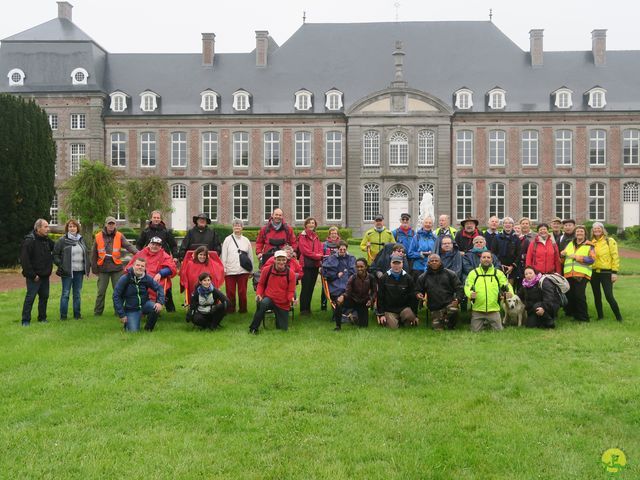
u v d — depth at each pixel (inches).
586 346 413.1
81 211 1258.0
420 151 1781.5
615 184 1771.7
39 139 1031.6
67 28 1870.1
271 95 1839.3
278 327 485.7
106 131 1815.9
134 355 389.7
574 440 257.6
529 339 441.1
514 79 1828.2
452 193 1781.5
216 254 526.6
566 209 1782.7
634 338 436.8
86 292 689.6
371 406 297.6
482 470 232.2
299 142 1814.7
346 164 1798.7
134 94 1852.9
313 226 556.7
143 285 477.4
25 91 1784.0
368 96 1765.5
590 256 502.0
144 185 1603.1
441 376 348.2
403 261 501.7
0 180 983.6
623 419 281.6
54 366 364.2
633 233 1441.9
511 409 294.4
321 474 227.8
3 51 1827.0
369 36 1925.4
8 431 265.3
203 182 1818.4
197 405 300.2
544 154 1775.3
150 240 540.4
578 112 1756.9
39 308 512.4
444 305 481.4
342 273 514.3
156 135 1815.9
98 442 254.1
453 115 1769.2
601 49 1844.2
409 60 1871.3
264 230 558.9
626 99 1776.6
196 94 1850.4
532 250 514.3
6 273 936.3
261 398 310.7
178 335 456.1
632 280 800.3
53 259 516.7
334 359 382.9
